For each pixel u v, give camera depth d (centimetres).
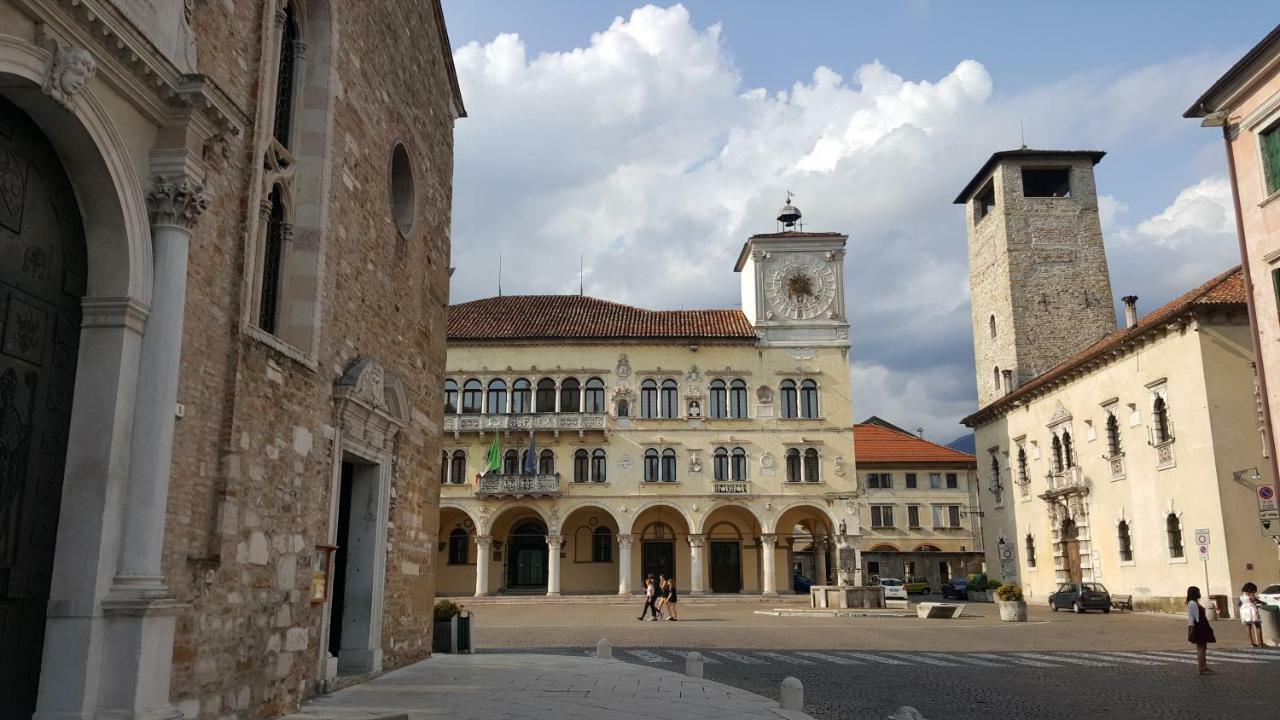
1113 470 4219
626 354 5672
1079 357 4459
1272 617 2505
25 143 854
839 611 3947
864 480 8000
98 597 864
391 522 1738
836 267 5741
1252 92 2591
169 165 965
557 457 5584
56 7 807
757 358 5653
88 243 922
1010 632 3002
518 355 5684
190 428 1001
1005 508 5531
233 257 1108
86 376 903
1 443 814
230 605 1078
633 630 3098
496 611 4312
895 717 920
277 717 1193
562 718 1205
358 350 1555
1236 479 3438
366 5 1614
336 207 1438
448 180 2266
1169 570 3769
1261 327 2572
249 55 1163
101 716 848
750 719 1217
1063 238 5825
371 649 1616
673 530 5681
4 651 811
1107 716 1325
